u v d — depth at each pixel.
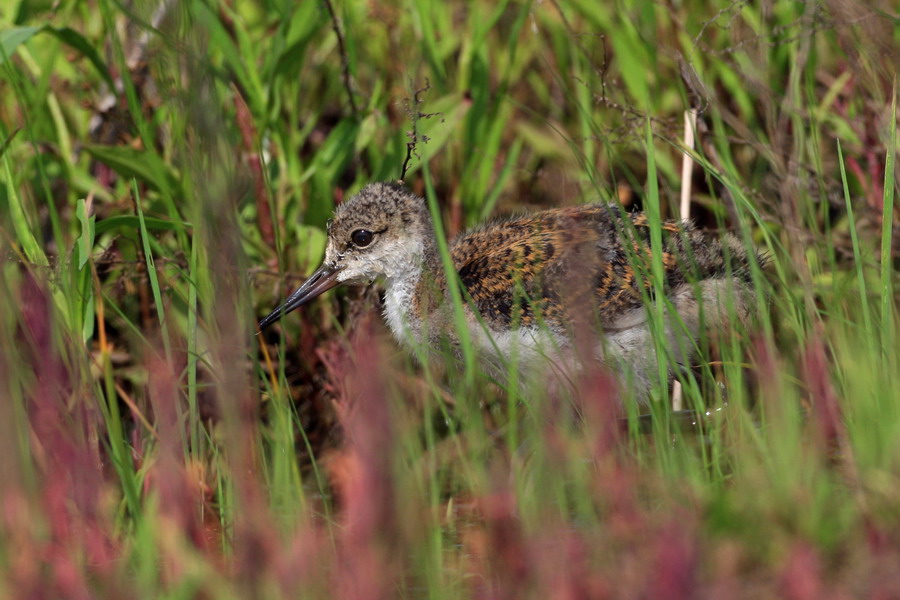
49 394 7.52
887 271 8.66
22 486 6.94
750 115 12.20
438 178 13.27
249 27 13.32
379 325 11.74
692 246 10.18
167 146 11.88
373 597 6.01
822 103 12.25
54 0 12.88
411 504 6.75
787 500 7.03
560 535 6.92
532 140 13.20
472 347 9.74
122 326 11.45
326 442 11.37
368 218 11.14
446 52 13.34
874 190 11.62
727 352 9.52
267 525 6.69
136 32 12.63
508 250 10.59
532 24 13.38
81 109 12.82
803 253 9.80
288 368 12.16
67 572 6.64
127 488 7.74
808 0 10.58
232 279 6.23
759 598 6.30
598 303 9.97
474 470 8.48
